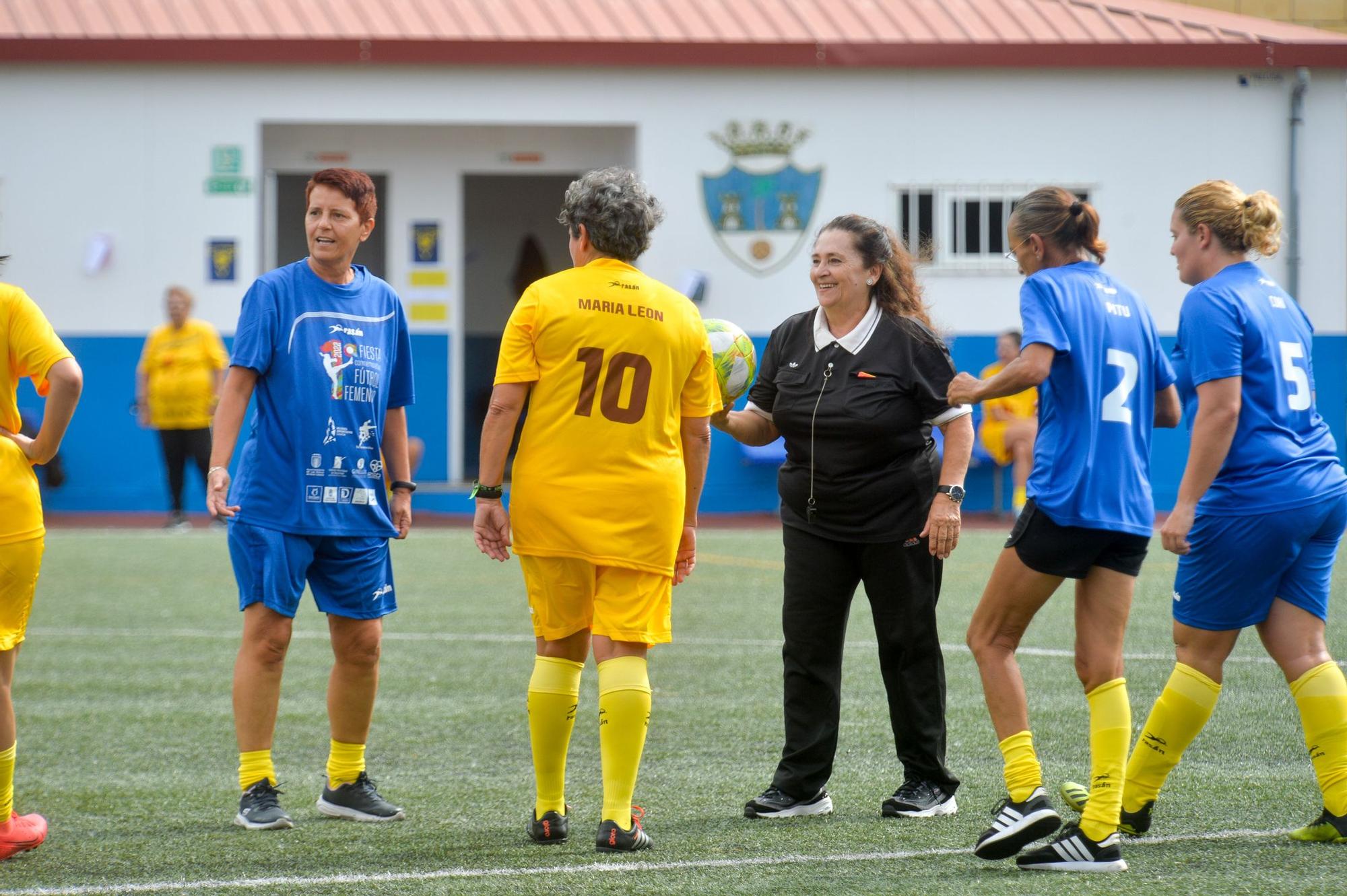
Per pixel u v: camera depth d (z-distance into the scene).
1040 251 16.17
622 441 16.08
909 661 17.77
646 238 16.56
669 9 61.81
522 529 16.27
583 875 14.91
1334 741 16.09
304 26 59.25
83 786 19.48
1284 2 64.75
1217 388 15.85
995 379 15.52
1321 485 16.25
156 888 14.57
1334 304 61.34
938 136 60.91
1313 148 61.28
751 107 60.28
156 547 47.47
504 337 16.33
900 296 17.78
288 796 19.03
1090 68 60.72
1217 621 16.38
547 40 58.94
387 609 18.28
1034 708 23.97
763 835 16.72
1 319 15.94
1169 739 16.34
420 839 16.62
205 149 58.88
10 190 58.31
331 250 17.94
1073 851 14.93
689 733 22.67
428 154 62.66
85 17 58.47
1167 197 61.44
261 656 17.59
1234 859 15.33
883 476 17.58
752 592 38.31
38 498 16.27
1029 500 15.46
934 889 14.27
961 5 62.78
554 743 16.42
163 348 52.19
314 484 17.59
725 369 18.41
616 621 16.14
